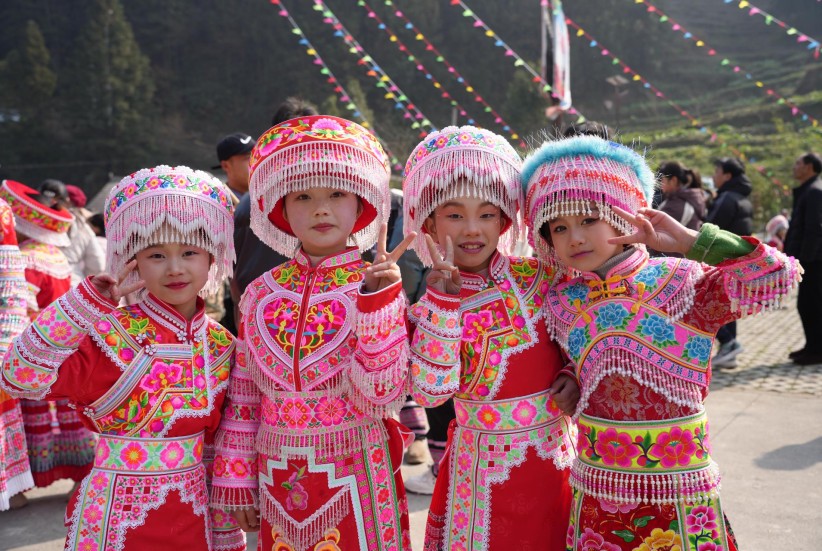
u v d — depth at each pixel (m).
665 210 5.28
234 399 2.02
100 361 1.90
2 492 3.10
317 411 1.90
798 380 5.59
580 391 1.95
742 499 3.20
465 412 1.99
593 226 1.87
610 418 1.87
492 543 1.92
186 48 60.72
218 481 1.98
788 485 3.36
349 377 1.88
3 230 2.99
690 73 59.50
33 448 3.48
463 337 1.95
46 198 4.39
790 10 64.31
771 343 7.46
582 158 1.90
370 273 1.78
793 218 6.04
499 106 53.94
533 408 1.94
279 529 1.90
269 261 3.01
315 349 1.91
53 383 1.85
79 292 1.85
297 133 1.95
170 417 1.93
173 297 1.98
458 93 53.66
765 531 2.88
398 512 1.98
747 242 1.74
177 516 1.91
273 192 1.97
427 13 57.31
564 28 10.93
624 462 1.84
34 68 48.44
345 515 1.89
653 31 62.25
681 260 1.90
